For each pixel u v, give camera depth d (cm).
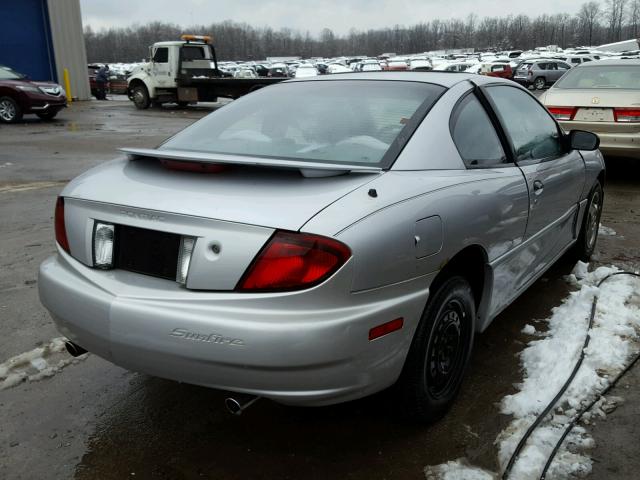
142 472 246
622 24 12988
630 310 381
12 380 312
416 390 252
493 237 287
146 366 224
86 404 294
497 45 14338
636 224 610
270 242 207
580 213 446
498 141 321
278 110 305
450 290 260
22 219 632
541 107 400
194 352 211
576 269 467
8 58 2219
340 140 270
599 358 322
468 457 252
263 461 251
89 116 1920
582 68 834
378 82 312
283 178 232
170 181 240
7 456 255
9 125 1599
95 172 270
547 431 263
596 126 757
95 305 229
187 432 272
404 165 251
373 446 260
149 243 229
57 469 247
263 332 203
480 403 291
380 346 223
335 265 205
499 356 338
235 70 4400
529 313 396
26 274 468
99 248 241
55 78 2370
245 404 218
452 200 254
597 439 260
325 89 316
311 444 262
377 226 217
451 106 289
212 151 284
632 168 912
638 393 295
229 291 211
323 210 212
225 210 214
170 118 1881
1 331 370
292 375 208
